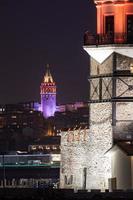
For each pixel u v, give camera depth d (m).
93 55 133.38
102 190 130.00
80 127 140.50
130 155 127.06
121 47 131.50
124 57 131.62
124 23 132.75
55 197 115.38
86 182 136.12
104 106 133.00
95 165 134.12
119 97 131.50
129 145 129.38
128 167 127.38
